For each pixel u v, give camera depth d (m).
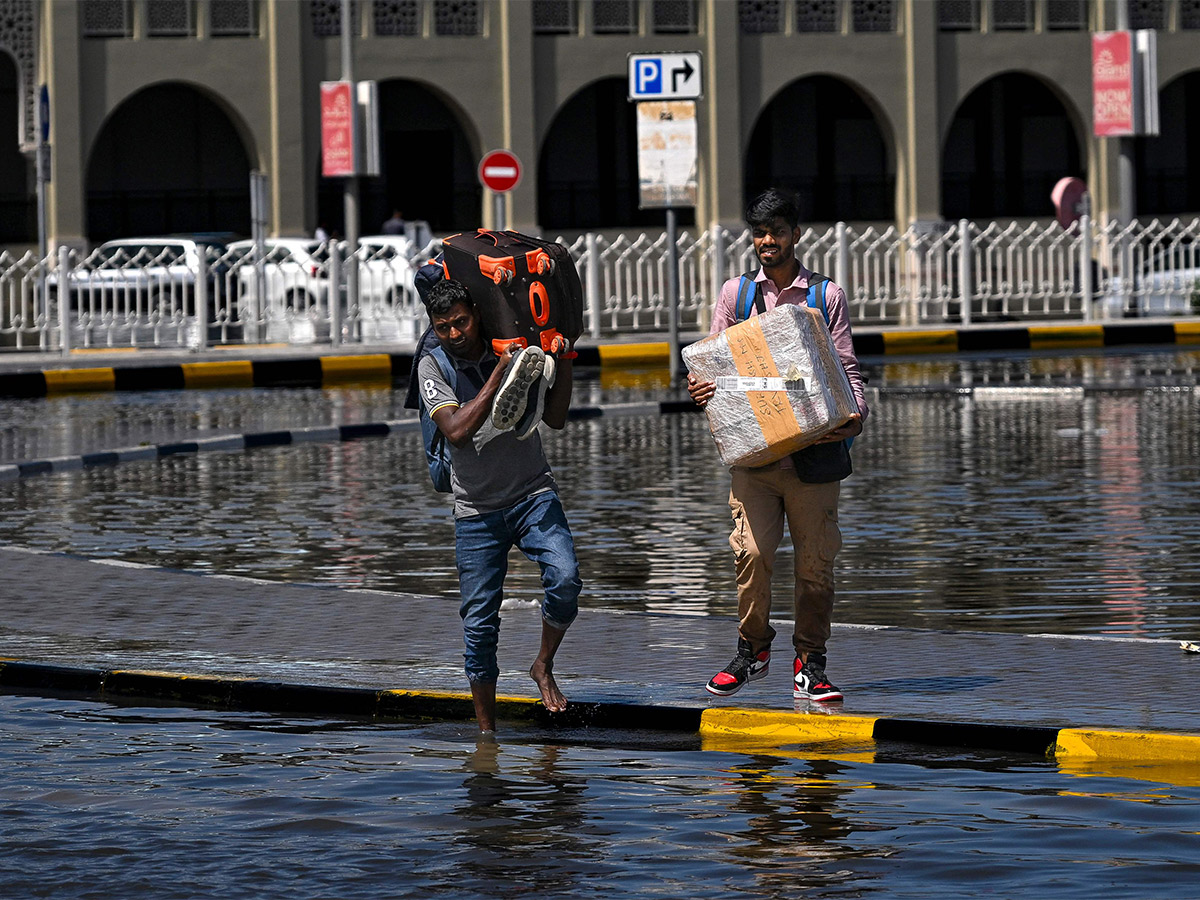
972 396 53.88
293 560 29.20
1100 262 79.69
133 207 100.50
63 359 66.06
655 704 18.94
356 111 71.81
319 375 65.38
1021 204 108.12
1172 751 17.08
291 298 78.50
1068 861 14.28
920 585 26.38
